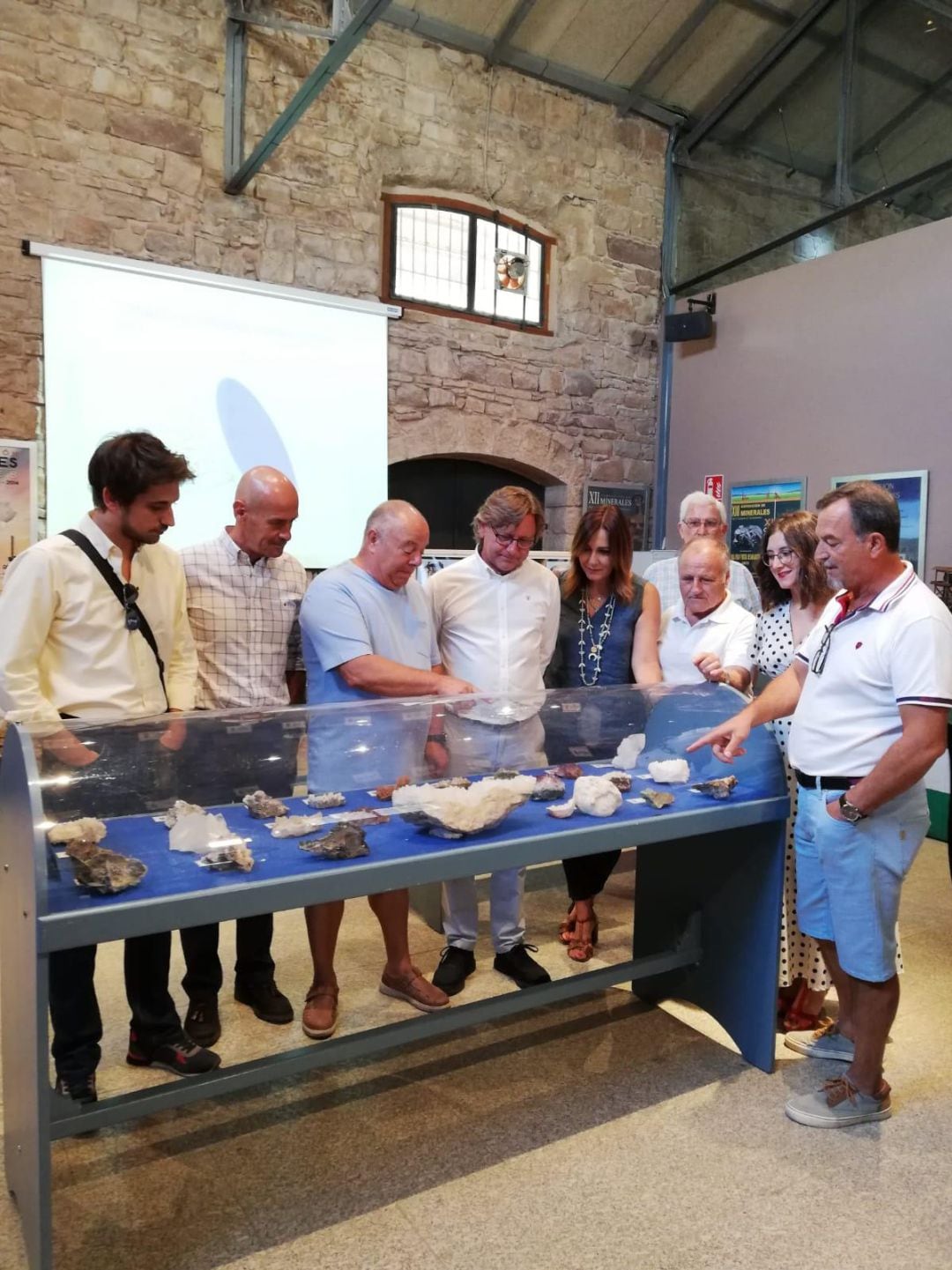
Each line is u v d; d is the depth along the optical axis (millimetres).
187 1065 2238
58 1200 1867
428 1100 2250
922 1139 2127
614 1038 2578
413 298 5961
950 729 2797
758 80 6375
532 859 1967
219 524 5285
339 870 1725
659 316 6977
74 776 1735
